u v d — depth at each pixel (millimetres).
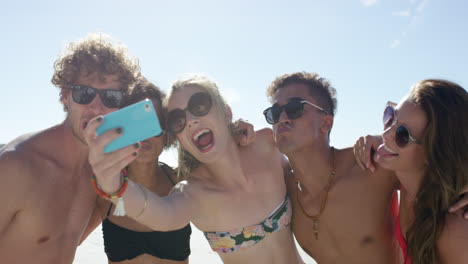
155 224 983
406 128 963
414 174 1027
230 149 1234
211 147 1188
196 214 1208
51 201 1070
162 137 1262
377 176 1206
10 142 1079
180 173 1324
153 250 1249
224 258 1250
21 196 1019
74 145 1104
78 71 1036
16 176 1010
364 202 1231
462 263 908
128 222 1252
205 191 1216
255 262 1221
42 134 1104
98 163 792
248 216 1221
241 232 1213
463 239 899
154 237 1248
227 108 1251
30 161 1044
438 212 950
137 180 1299
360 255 1276
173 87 1191
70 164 1113
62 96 1098
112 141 788
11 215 1019
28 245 1046
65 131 1105
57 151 1094
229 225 1219
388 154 1019
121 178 848
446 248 939
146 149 1216
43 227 1059
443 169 932
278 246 1240
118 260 1245
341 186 1246
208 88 1189
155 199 992
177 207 1083
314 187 1275
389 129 1005
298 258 1304
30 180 1031
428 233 957
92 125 775
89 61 1034
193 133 1181
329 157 1287
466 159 927
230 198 1225
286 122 1232
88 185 1158
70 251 1123
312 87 1270
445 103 935
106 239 1266
